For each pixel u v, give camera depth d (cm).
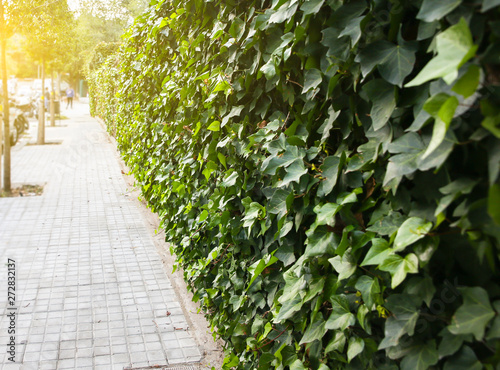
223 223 276
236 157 271
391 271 126
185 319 393
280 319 197
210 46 311
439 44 99
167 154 485
